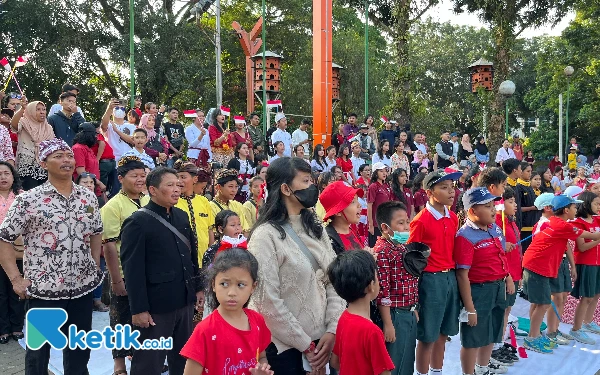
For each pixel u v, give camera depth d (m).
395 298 3.96
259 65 16.66
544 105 34.09
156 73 20.27
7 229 3.82
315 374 3.18
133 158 4.75
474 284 4.67
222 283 2.86
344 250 3.67
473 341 4.66
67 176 3.99
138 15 20.19
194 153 9.99
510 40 17.83
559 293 6.12
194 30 21.27
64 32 20.22
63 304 3.99
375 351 3.12
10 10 19.47
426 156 13.98
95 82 22.75
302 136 13.21
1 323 5.65
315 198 3.36
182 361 4.04
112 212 4.62
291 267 3.22
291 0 26.47
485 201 4.53
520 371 5.33
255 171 9.45
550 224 5.69
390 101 17.88
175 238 3.94
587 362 5.58
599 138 32.03
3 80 19.78
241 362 2.85
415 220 4.42
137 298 3.72
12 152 7.12
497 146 17.94
